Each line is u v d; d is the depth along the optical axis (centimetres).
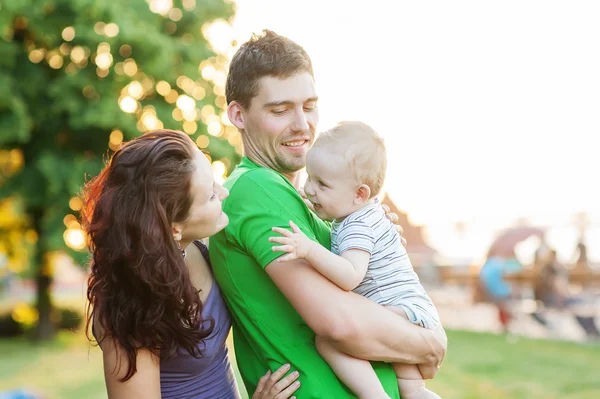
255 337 217
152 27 1341
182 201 194
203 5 1492
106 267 191
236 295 218
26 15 1228
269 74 226
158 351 197
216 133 1458
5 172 1361
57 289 2970
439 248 1647
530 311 1120
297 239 198
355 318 202
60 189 1249
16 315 1477
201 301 215
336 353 209
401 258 232
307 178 232
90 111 1229
